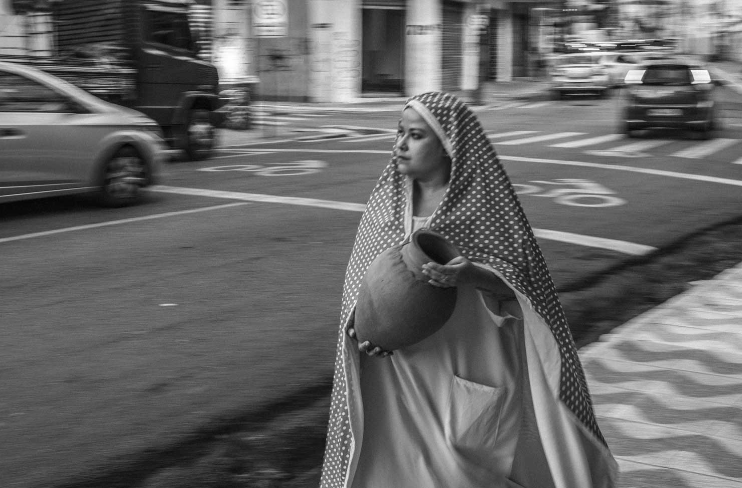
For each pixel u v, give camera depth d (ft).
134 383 16.99
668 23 245.86
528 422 9.67
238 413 15.64
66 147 34.32
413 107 9.11
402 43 117.50
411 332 8.62
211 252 28.02
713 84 66.54
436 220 9.03
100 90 47.91
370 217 9.61
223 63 82.48
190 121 52.90
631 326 20.47
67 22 51.34
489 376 9.36
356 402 9.21
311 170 47.93
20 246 28.84
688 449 13.78
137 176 36.91
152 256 27.45
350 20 108.06
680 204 37.88
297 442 14.57
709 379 16.97
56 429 14.90
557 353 8.97
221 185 42.63
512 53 156.97
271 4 96.68
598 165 50.37
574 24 174.09
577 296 23.36
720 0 268.62
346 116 89.15
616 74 127.95
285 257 27.40
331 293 23.39
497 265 8.86
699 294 23.52
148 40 50.26
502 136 67.62
